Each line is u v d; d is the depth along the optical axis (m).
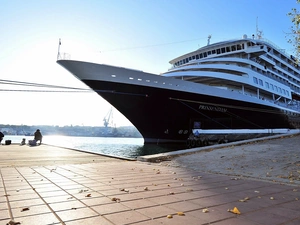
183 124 26.39
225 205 4.11
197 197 4.60
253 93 30.61
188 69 28.84
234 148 13.03
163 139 28.80
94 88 21.45
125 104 23.12
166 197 4.53
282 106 35.00
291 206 4.10
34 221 3.17
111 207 3.83
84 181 5.89
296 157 9.49
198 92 24.47
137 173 7.32
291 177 6.79
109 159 11.12
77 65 20.61
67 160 10.47
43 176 6.50
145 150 25.95
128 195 4.61
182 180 6.39
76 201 4.12
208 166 9.06
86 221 3.21
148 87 22.36
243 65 29.72
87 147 35.31
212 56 31.00
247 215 3.60
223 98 26.02
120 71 21.33
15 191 4.78
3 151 14.41
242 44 29.64
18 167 8.23
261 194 4.95
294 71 41.97
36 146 19.31
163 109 24.25
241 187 5.66
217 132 27.38
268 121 31.20
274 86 32.81
